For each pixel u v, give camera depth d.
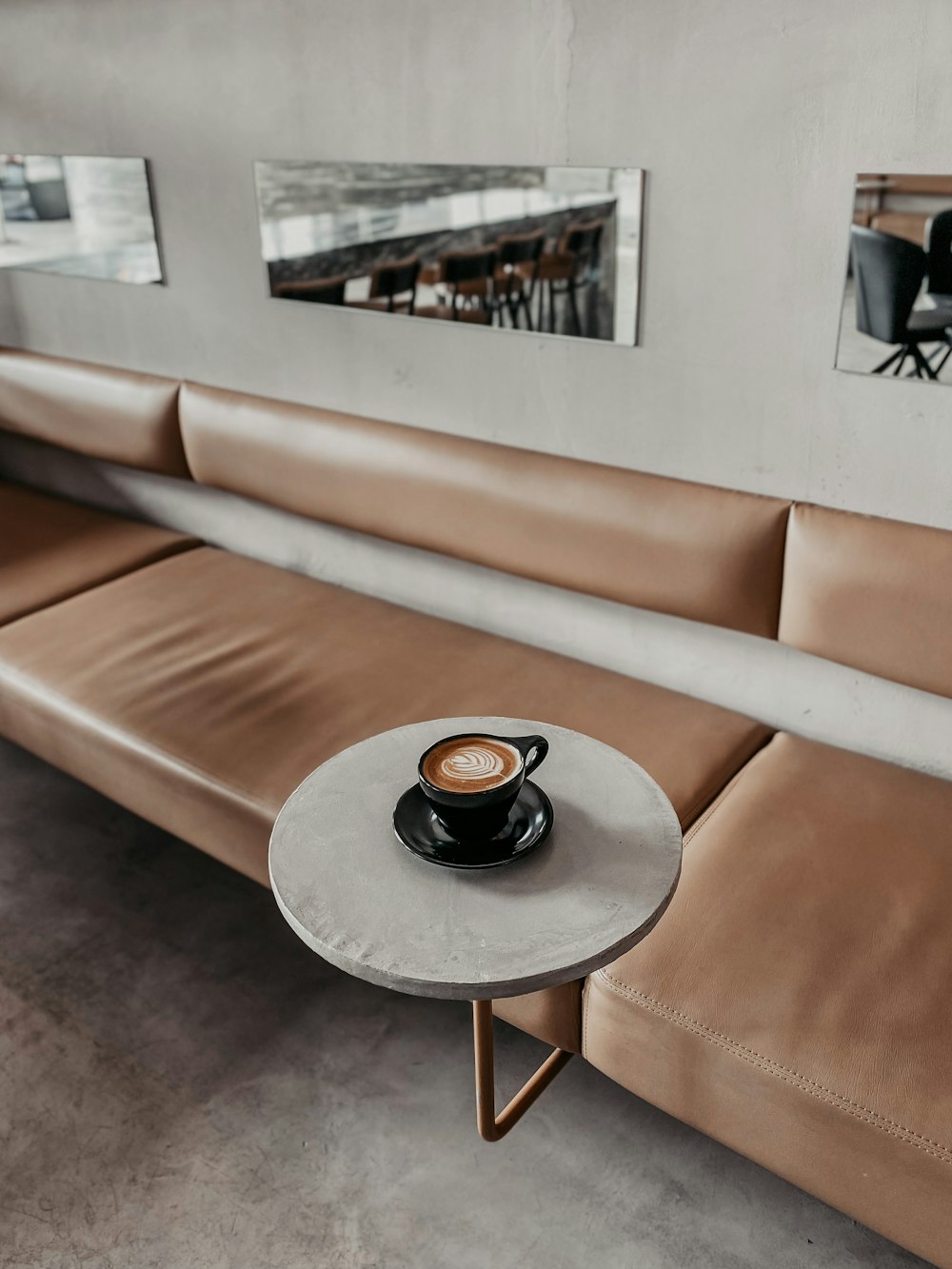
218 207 2.34
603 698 1.91
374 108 2.00
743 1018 1.25
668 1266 1.39
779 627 1.79
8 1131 1.59
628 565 1.88
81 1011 1.79
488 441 2.10
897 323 1.58
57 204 2.67
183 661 2.05
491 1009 1.37
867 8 1.46
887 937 1.35
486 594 2.23
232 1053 1.71
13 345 3.00
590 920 1.10
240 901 2.04
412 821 1.23
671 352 1.82
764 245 1.66
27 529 2.70
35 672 2.04
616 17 1.67
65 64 2.47
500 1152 1.54
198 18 2.18
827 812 1.60
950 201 1.47
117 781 1.90
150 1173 1.53
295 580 2.44
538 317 1.95
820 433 1.72
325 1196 1.49
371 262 2.14
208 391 2.46
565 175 1.81
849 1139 1.17
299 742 1.79
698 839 1.55
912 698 1.76
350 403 2.32
